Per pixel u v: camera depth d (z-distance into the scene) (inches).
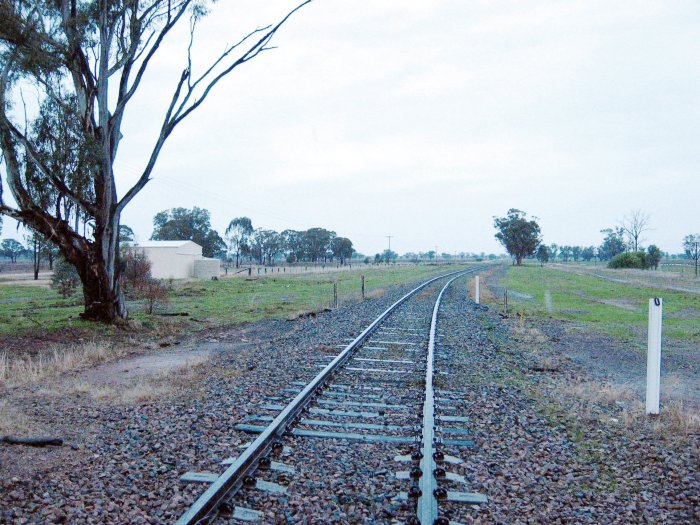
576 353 511.8
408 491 183.8
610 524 168.4
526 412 289.4
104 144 669.9
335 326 649.0
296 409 276.5
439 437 241.9
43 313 904.3
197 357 454.3
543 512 174.9
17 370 410.3
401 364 416.8
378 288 1434.5
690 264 5036.9
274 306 994.7
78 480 196.5
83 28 646.5
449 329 621.6
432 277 2153.1
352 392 327.6
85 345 522.9
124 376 397.1
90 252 703.1
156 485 190.7
